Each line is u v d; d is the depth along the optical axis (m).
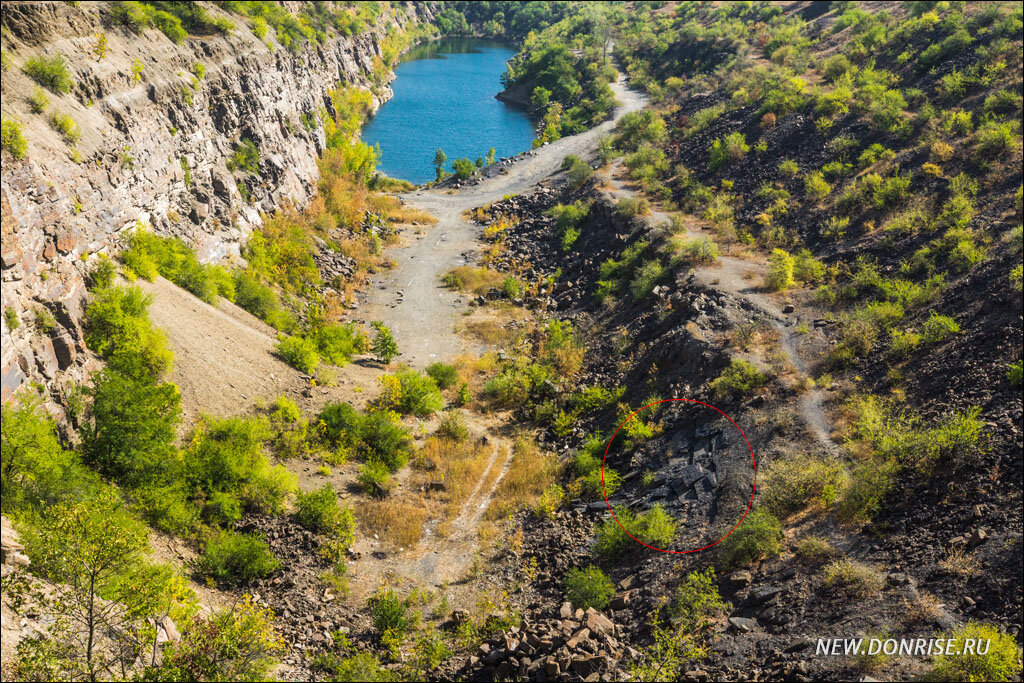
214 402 27.27
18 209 21.77
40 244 22.75
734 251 45.75
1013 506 18.36
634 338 38.56
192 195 41.00
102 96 33.12
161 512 20.31
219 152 46.41
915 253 37.03
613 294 45.88
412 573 22.72
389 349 39.78
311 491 25.28
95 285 26.59
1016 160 40.91
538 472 28.95
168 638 14.61
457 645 19.16
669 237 47.97
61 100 29.75
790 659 16.05
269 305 40.03
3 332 18.64
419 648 18.70
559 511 26.33
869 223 42.97
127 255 30.67
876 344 30.36
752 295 37.88
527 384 36.78
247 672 14.49
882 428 24.06
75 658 12.34
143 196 34.66
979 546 17.55
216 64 48.91
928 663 14.88
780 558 19.98
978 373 24.97
